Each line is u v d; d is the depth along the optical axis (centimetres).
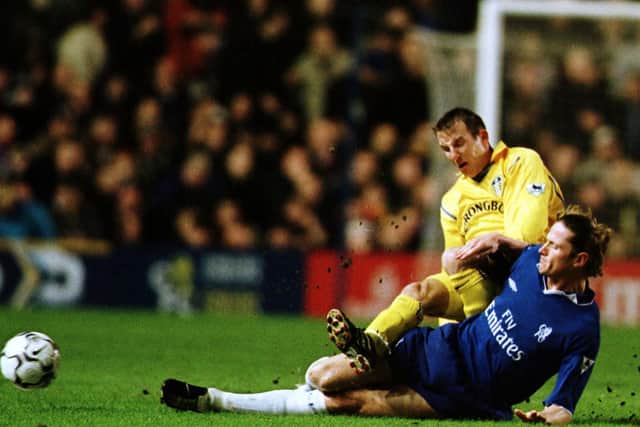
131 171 6919
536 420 2455
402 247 6806
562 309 2480
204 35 7388
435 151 6806
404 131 7356
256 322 6116
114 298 6669
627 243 6544
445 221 3027
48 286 6650
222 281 6606
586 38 6462
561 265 2445
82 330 5378
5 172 6719
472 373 2534
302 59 7362
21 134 7200
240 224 6906
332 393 2594
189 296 6619
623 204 6550
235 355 4491
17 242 6612
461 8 7662
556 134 6494
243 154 6919
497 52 6066
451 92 6819
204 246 6700
